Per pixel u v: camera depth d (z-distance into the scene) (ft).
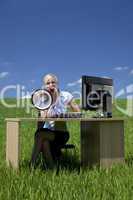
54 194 14.57
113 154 22.49
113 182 16.84
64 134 22.11
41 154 22.49
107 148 22.24
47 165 20.77
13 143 19.90
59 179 17.58
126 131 45.32
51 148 21.93
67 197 14.06
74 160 24.03
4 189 15.39
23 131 44.04
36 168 19.66
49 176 18.38
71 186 15.80
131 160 24.41
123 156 22.88
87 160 22.59
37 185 16.01
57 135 21.66
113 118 22.00
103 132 22.12
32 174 17.88
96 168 21.16
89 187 15.87
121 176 18.38
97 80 22.63
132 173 19.06
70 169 20.98
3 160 23.90
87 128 22.59
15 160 19.71
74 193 14.56
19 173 18.76
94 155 22.20
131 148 31.19
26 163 22.12
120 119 22.45
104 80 23.11
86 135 22.66
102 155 22.03
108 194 14.48
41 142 20.83
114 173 19.39
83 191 14.75
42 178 17.47
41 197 14.14
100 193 14.65
